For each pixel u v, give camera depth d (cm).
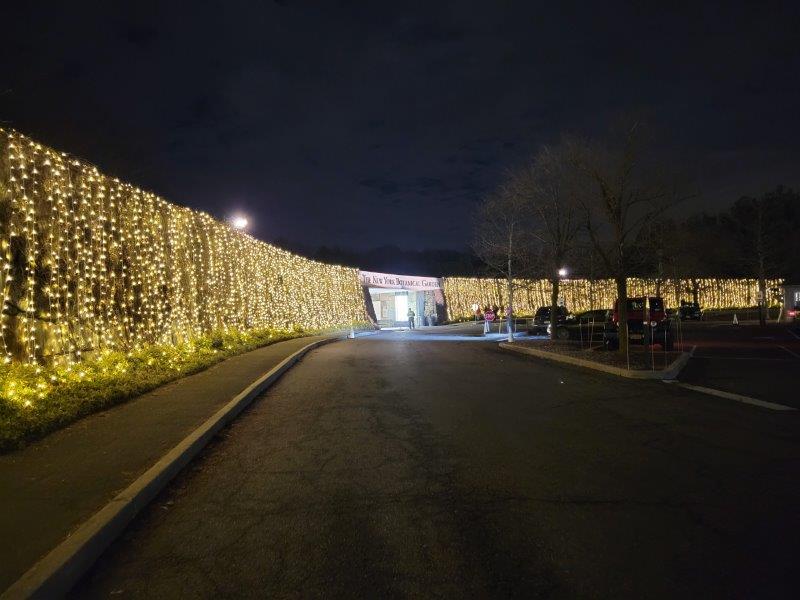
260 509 587
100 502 556
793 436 856
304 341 2667
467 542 502
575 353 2036
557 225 2419
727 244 6103
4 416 782
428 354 2227
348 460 755
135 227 1481
